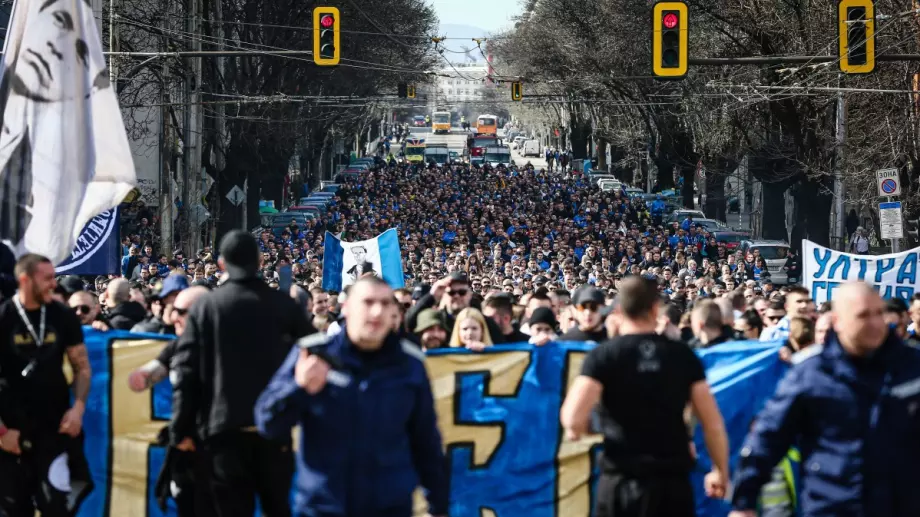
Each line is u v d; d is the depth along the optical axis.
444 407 16.73
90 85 20.03
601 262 67.25
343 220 106.81
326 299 24.36
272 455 13.20
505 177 170.50
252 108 97.38
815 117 71.19
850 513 11.18
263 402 10.77
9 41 19.78
